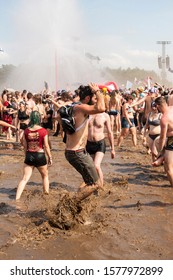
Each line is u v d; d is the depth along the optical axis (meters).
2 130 19.75
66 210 6.08
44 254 5.10
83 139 6.26
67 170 10.35
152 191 8.20
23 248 5.30
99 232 5.84
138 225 6.16
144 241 5.51
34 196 7.74
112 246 5.34
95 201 7.20
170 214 6.71
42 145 7.64
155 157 10.44
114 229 5.98
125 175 9.77
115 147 14.93
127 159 12.22
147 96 13.75
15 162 11.71
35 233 5.82
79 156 6.23
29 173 7.70
